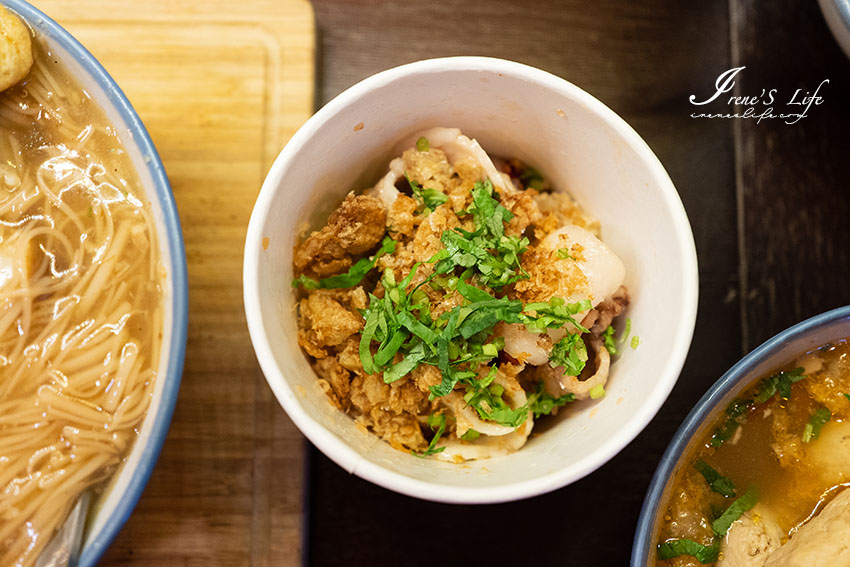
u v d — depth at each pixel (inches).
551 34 15.1
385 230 12.8
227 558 13.9
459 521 14.2
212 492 14.0
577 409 12.9
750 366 12.7
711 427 13.7
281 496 14.0
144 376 12.9
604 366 12.6
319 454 14.3
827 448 13.7
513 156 13.7
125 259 13.1
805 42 15.2
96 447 12.8
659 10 15.2
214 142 14.4
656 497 12.6
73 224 13.1
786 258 14.8
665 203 12.0
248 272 11.7
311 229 13.1
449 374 12.0
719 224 14.9
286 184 12.1
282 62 14.5
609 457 11.5
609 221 13.2
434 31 14.9
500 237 12.4
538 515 14.3
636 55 15.1
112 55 14.3
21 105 13.1
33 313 13.0
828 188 15.0
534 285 12.3
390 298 12.2
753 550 13.3
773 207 14.9
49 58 12.9
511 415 12.3
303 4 14.5
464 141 13.0
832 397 13.7
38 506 12.7
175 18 14.4
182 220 14.2
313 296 12.7
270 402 14.1
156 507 13.9
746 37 15.2
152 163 12.5
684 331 11.7
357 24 14.9
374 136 12.9
